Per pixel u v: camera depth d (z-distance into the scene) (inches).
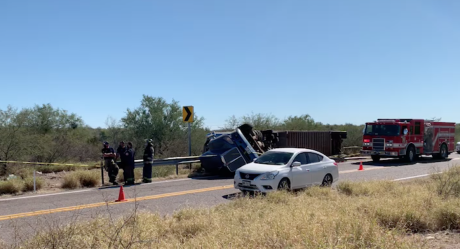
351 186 442.6
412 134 949.2
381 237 210.4
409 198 324.5
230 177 647.8
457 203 304.5
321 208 307.6
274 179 436.5
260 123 1261.1
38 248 214.1
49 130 927.7
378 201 317.1
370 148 948.6
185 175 663.1
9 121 711.1
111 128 996.6
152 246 219.1
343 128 1478.8
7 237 280.4
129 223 256.7
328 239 207.6
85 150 873.5
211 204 405.4
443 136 1062.4
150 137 964.0
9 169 655.8
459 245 231.6
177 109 1023.0
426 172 712.4
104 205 402.6
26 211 376.5
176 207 390.9
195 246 215.3
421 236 255.1
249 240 219.0
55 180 611.8
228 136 676.1
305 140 929.5
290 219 255.0
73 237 219.8
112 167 559.8
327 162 517.3
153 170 683.4
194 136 1003.3
